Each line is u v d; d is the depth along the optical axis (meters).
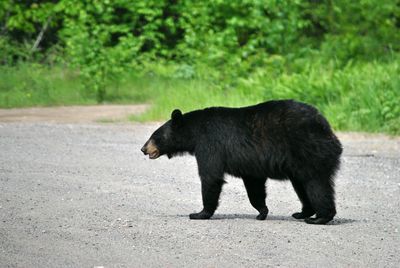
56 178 24.41
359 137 35.03
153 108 41.69
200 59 54.34
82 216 19.02
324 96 41.44
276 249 15.88
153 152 19.52
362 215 19.56
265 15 58.38
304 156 17.27
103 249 15.84
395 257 15.44
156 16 65.19
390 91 38.81
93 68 51.09
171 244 16.25
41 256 15.28
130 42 57.72
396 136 35.38
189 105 41.72
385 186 23.92
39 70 56.12
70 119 41.09
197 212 19.83
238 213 19.89
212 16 58.16
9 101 48.81
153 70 58.25
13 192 22.06
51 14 62.06
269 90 42.66
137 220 18.58
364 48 60.44
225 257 15.25
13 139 33.31
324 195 17.56
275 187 23.83
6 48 59.47
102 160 28.23
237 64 50.50
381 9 65.31
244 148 17.95
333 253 15.64
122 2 61.66
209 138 18.53
